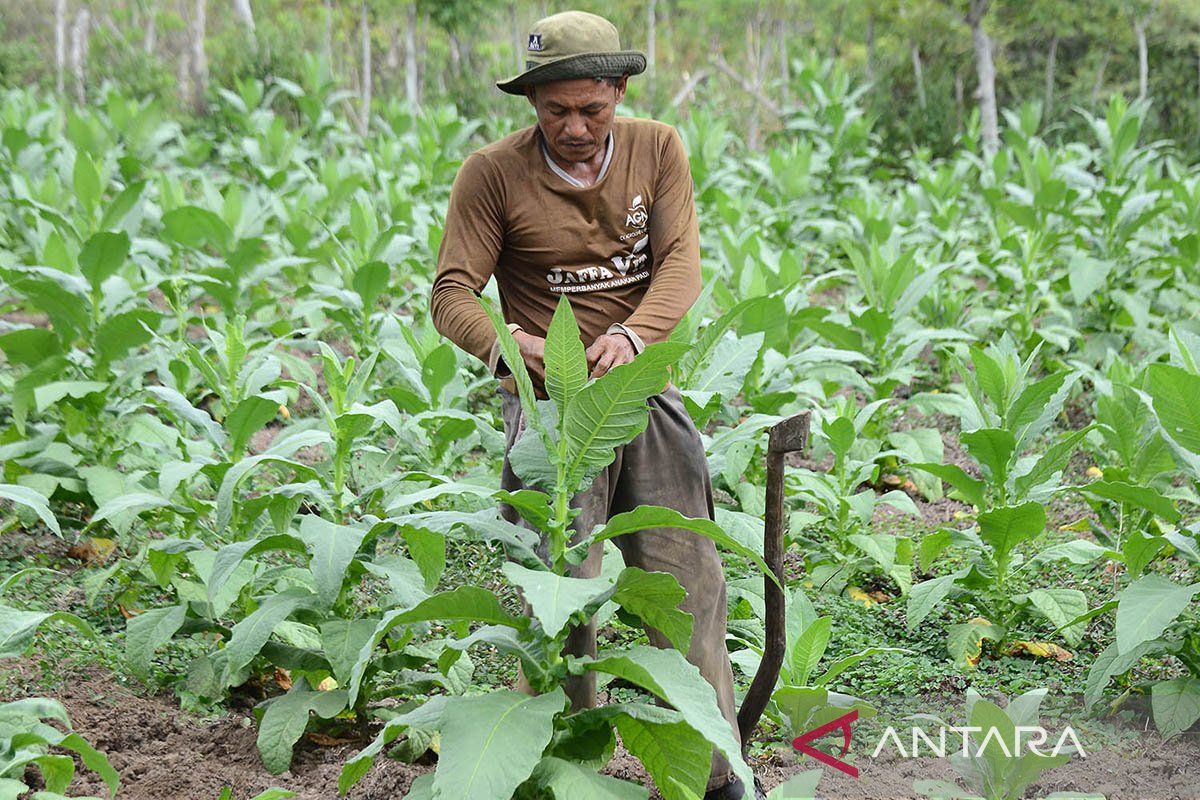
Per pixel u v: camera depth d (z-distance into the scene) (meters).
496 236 3.52
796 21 24.14
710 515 3.72
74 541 5.60
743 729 3.66
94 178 7.73
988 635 4.89
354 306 7.36
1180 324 8.48
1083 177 10.27
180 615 4.19
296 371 7.04
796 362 6.38
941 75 19.70
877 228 10.10
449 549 5.64
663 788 3.28
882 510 6.59
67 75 19.19
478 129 18.14
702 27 22.14
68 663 4.50
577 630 3.42
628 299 3.59
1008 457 4.91
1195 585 4.10
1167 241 9.94
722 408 5.82
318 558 3.67
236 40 18.69
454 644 3.19
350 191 10.86
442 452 5.73
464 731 2.96
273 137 12.95
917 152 15.09
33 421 6.25
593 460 3.19
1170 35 19.97
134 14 23.88
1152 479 5.21
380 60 21.83
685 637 3.27
